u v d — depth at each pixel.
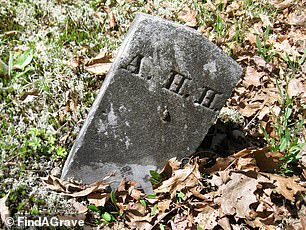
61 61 0.93
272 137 0.91
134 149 0.76
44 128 0.83
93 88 0.92
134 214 0.75
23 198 0.74
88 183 0.77
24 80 0.88
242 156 0.81
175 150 0.78
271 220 0.76
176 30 0.69
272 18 1.22
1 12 1.00
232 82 0.74
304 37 1.18
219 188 0.78
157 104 0.74
